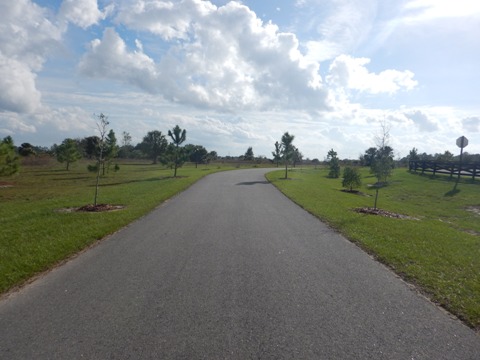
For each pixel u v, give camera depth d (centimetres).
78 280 556
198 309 450
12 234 844
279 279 566
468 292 515
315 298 491
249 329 399
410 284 555
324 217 1149
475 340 384
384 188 2567
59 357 341
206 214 1198
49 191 2233
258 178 3047
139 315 431
